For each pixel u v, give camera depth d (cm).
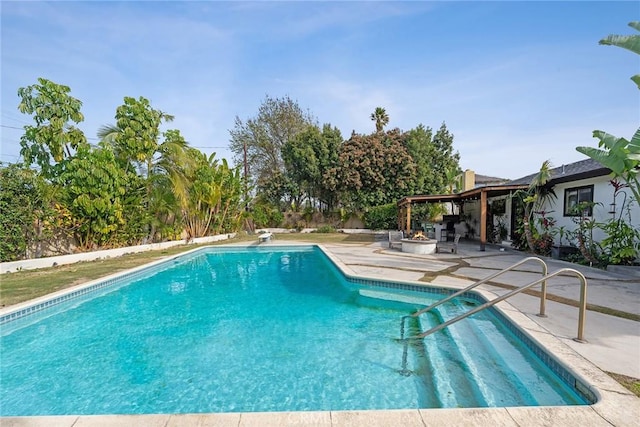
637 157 627
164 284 854
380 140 2342
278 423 224
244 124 2844
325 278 914
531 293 572
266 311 618
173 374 391
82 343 485
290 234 2262
